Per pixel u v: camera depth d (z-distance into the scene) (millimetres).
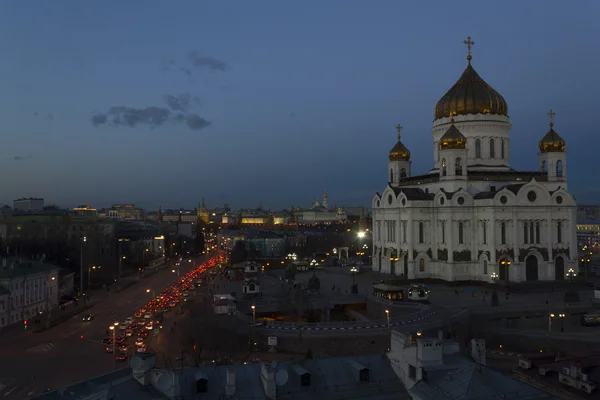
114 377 48406
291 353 99375
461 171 171750
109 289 190625
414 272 170500
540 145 178250
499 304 130750
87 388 45562
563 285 157250
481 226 164125
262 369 46938
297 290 147375
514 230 161125
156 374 45438
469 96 183125
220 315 120875
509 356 95875
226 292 169375
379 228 194500
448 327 109938
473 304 131500
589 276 178250
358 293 149750
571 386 57062
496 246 160750
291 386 46750
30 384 83375
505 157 185750
